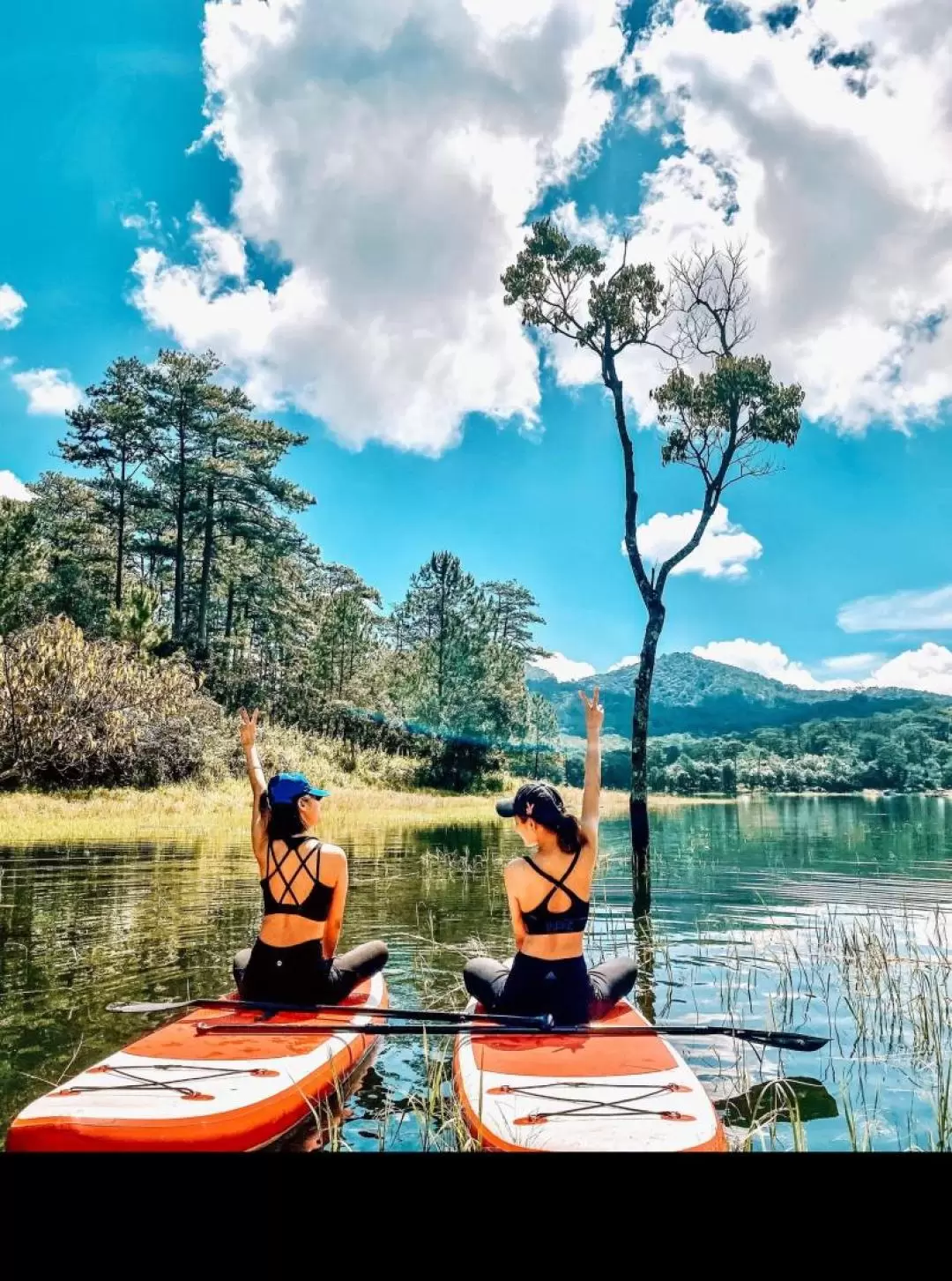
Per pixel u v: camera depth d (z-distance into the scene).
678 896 11.41
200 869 12.81
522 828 4.91
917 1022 5.79
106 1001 6.01
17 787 25.67
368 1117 4.16
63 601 49.16
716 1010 6.09
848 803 48.69
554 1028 4.50
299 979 4.95
